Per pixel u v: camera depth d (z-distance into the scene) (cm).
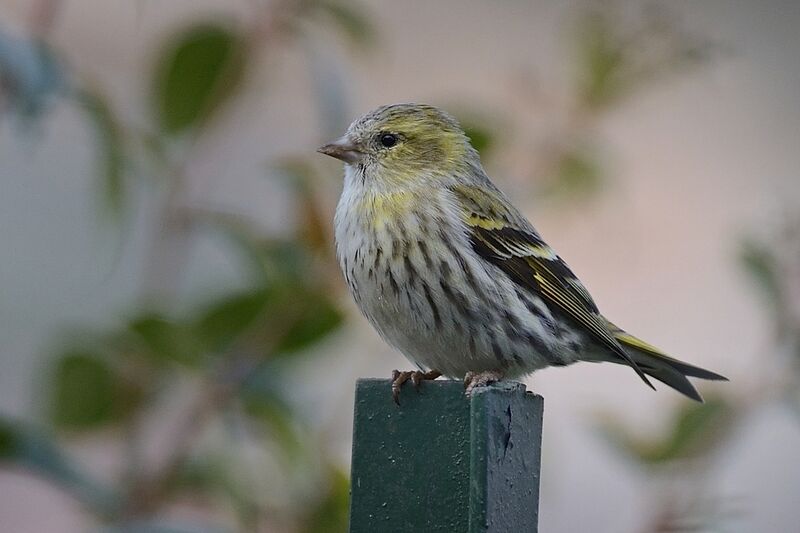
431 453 716
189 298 981
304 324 952
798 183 1977
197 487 937
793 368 1022
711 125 2045
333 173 1023
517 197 1059
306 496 954
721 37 2009
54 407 959
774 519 1595
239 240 959
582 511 1523
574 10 1156
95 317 1459
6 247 1527
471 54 1988
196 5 1733
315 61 948
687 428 999
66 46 1686
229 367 946
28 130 866
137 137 932
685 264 1838
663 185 1945
